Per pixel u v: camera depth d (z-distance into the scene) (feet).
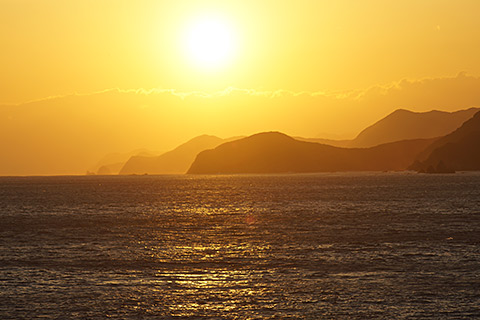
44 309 135.13
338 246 220.64
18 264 187.93
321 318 127.13
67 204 502.79
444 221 305.94
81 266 183.83
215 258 197.06
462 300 138.62
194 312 132.26
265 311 132.26
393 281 158.20
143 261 192.13
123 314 131.34
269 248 218.38
